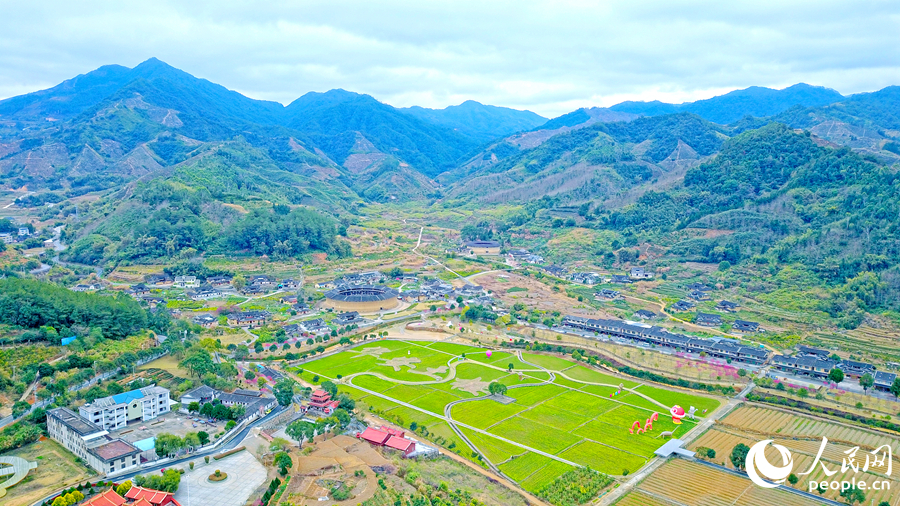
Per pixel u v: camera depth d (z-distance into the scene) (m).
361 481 188.62
